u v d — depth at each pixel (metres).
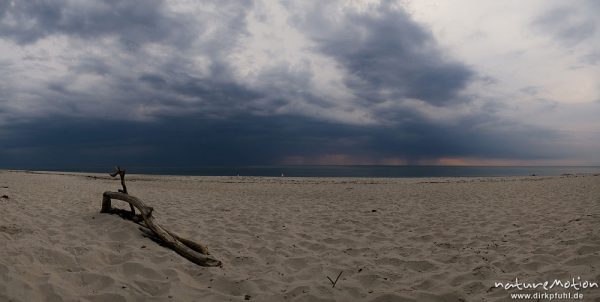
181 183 19.58
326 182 21.83
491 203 10.95
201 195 13.00
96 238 5.64
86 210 7.66
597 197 11.17
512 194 13.40
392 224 7.90
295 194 14.22
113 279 4.15
